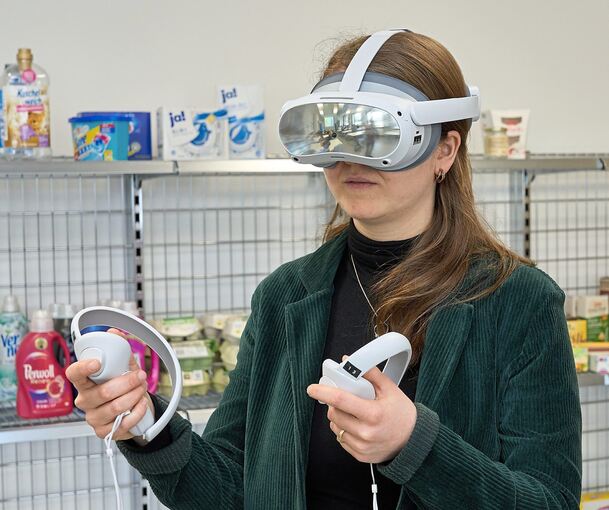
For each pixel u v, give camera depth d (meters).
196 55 2.73
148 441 1.06
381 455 0.88
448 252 1.13
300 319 1.19
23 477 2.74
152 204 2.75
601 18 3.17
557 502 0.98
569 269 3.19
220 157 2.46
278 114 2.82
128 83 2.67
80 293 2.71
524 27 3.08
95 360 0.96
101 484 2.82
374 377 0.89
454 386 1.07
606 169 2.75
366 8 2.89
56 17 2.59
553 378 1.04
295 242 2.92
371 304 1.18
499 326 1.08
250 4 2.77
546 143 3.13
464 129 1.12
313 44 2.84
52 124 2.60
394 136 1.03
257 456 1.21
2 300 2.63
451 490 0.91
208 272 2.83
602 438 3.29
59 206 2.68
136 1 2.66
